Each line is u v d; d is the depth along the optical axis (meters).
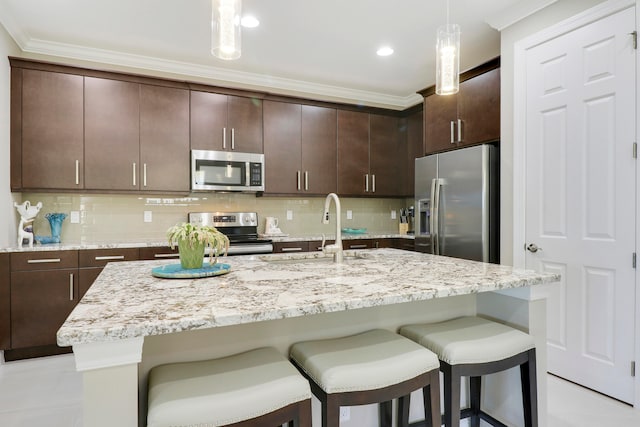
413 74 4.07
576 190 2.40
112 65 3.55
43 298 2.89
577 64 2.38
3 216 2.86
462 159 3.23
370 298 1.18
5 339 2.78
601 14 2.24
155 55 3.55
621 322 2.16
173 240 1.64
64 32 3.08
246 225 4.09
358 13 2.82
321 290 1.28
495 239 3.07
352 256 2.35
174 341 1.29
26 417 2.04
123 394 0.96
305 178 4.15
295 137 4.10
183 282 1.43
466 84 3.36
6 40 2.91
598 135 2.28
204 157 3.64
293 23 2.97
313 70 3.96
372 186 4.52
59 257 2.93
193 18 2.87
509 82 2.85
